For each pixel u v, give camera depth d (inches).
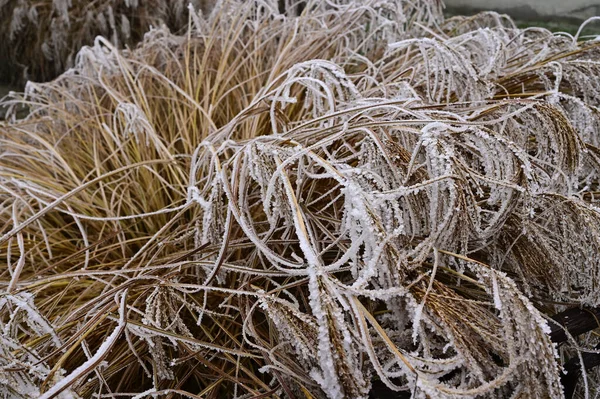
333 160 48.2
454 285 50.7
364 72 74.0
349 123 51.5
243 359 51.6
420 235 48.4
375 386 46.2
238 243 52.0
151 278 47.3
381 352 46.1
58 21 143.3
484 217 52.6
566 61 63.8
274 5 99.1
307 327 43.3
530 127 56.1
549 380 41.4
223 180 45.6
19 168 77.0
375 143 47.0
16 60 154.0
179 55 100.3
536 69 63.5
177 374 51.6
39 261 63.7
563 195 51.7
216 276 50.4
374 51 93.4
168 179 71.2
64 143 83.4
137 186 68.1
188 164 68.2
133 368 51.6
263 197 46.7
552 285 52.3
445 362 41.1
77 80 96.7
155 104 87.4
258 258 54.4
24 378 40.3
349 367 40.7
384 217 44.6
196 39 95.5
